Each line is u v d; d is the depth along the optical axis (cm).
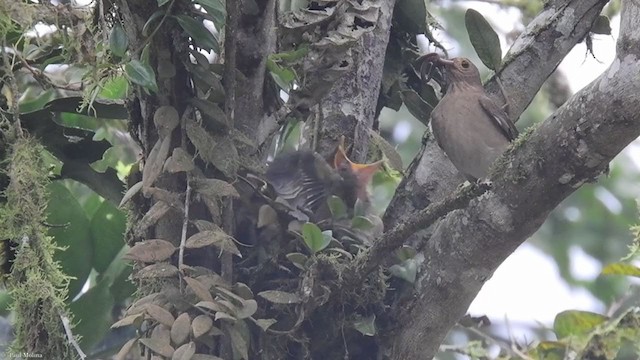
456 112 864
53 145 800
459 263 732
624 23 640
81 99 783
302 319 717
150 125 720
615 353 877
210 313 681
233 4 689
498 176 693
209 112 703
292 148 896
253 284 748
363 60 888
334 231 792
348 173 864
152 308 657
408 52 928
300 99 766
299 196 854
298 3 880
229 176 710
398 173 1014
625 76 629
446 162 866
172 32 683
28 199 707
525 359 895
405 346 761
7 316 927
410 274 752
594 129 642
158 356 647
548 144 664
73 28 703
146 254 670
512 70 868
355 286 728
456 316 755
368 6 792
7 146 730
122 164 1091
